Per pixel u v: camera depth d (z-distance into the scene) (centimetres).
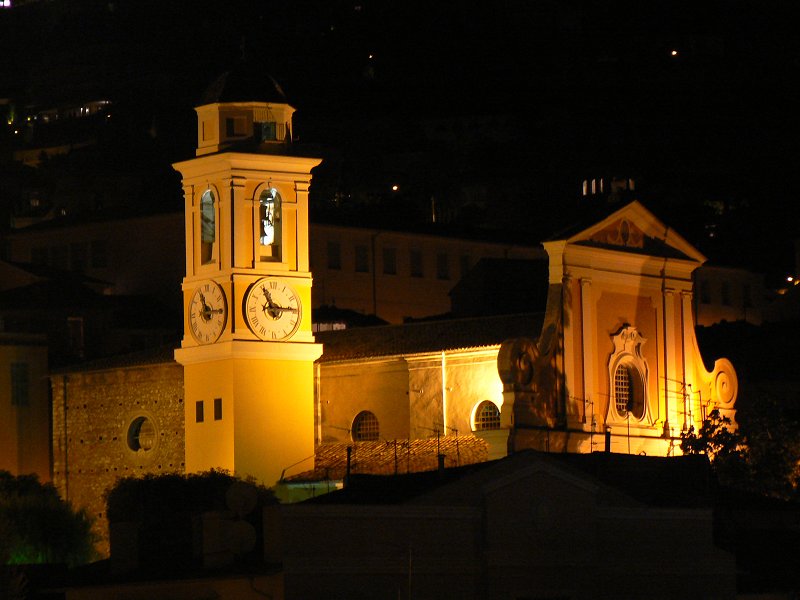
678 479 7038
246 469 10256
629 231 10338
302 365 10462
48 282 14275
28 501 9650
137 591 6550
